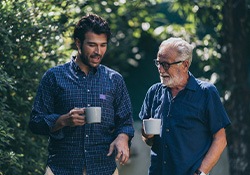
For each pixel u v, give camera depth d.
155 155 6.20
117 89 6.14
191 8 10.91
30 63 7.57
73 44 9.18
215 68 10.87
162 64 6.05
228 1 10.45
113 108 6.13
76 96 6.00
